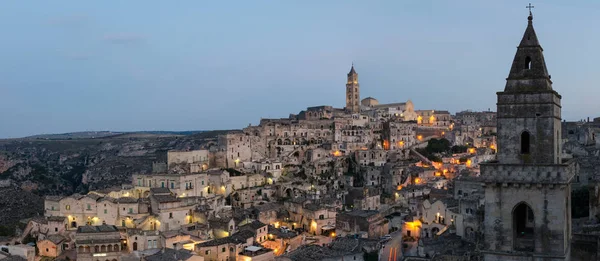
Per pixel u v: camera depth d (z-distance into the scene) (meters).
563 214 56.44
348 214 198.25
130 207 194.25
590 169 156.88
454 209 162.88
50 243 177.62
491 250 59.50
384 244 169.38
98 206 197.38
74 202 199.75
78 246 165.88
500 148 59.75
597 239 68.75
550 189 56.94
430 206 175.75
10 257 164.62
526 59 59.69
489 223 59.72
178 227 193.62
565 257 57.25
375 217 196.62
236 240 164.12
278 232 189.25
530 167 57.53
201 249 158.25
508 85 59.81
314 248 154.00
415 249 161.25
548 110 57.53
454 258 118.00
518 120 58.94
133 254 161.38
